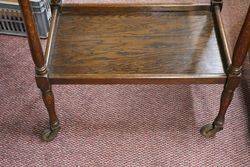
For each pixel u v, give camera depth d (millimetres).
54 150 1068
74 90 1211
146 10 1107
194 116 1142
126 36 1049
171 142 1082
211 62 982
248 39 815
